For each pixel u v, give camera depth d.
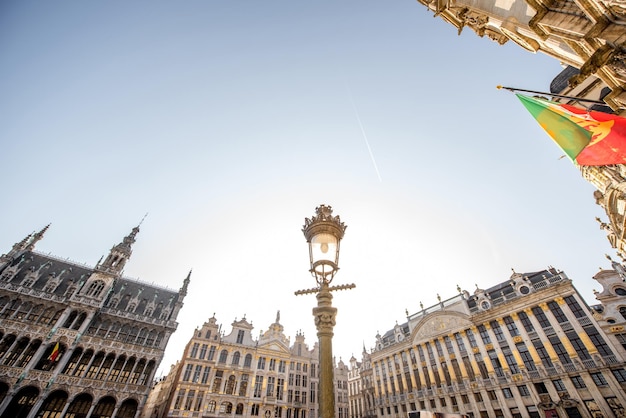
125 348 39.41
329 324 4.97
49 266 44.38
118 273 45.75
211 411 43.25
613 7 6.39
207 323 50.81
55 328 36.53
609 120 6.64
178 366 49.78
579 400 31.52
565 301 36.91
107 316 41.78
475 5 11.62
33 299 38.31
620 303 33.19
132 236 51.69
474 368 42.50
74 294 40.50
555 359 35.00
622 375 30.16
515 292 42.62
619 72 7.07
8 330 34.53
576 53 8.12
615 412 29.27
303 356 58.88
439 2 13.24
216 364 47.59
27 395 32.62
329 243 5.73
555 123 7.31
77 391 34.22
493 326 43.25
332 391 4.23
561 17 7.73
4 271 39.34
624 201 23.80
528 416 34.97
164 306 48.66
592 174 26.81
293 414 50.91
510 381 37.91
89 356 37.72
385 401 55.94
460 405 42.12
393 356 57.66
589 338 33.56
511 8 9.95
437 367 47.88
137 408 36.31
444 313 49.84
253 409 47.16
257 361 52.06
